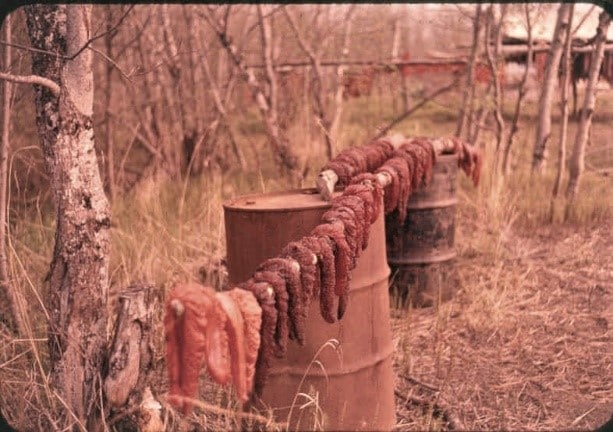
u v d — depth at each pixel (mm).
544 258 6363
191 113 9539
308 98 10359
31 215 5660
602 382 4324
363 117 11148
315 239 3080
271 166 9188
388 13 10016
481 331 5066
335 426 3518
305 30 9625
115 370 3439
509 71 9805
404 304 5574
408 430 3828
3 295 4531
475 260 6484
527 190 7637
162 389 4148
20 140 5645
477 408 4094
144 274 5324
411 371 4504
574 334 4922
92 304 3525
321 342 3477
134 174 8953
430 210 5523
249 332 2545
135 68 3613
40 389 3924
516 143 9000
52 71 3471
